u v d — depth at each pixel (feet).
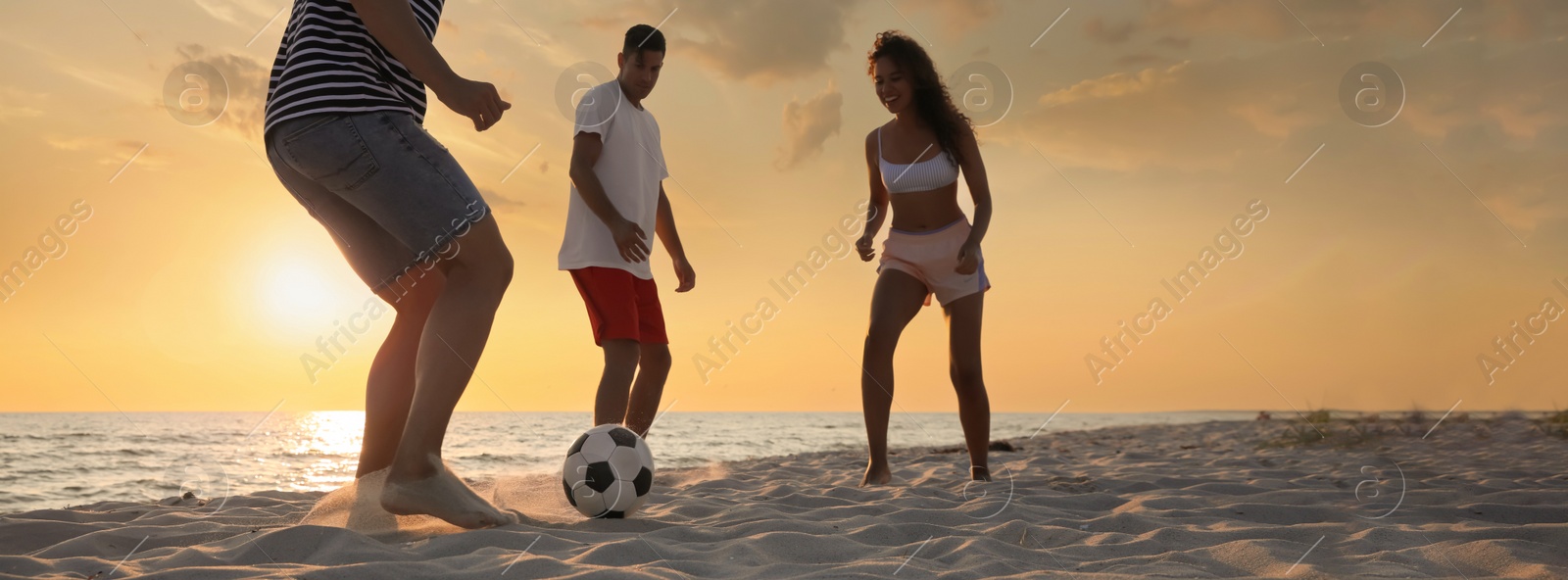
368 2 5.66
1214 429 33.04
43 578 4.40
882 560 5.36
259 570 4.51
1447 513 7.27
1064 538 6.41
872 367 10.53
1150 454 18.17
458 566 4.70
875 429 10.55
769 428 84.84
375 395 6.44
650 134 9.64
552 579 4.40
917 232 10.45
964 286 10.37
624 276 8.81
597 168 8.94
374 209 5.98
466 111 5.95
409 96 6.39
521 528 5.82
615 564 5.04
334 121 5.79
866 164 11.28
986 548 5.72
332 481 25.45
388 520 6.14
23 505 21.99
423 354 5.98
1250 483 10.02
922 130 10.32
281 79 5.99
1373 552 5.70
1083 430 40.47
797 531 6.29
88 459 36.94
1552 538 6.03
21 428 77.20
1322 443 17.62
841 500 8.88
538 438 49.03
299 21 6.06
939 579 4.79
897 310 10.46
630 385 8.72
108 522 7.00
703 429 79.61
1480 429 19.16
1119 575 4.98
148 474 29.07
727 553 5.42
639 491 6.96
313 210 6.57
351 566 4.53
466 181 6.10
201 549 5.25
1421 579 4.91
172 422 106.73
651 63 9.27
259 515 7.23
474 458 30.71
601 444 6.93
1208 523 7.03
